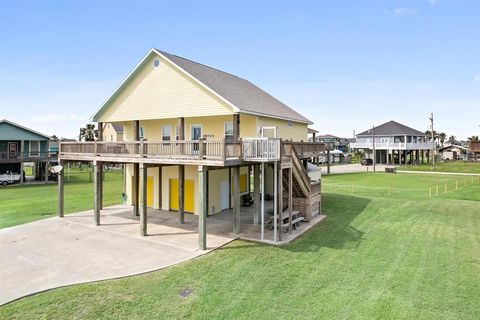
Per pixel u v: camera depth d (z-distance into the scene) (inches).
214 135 665.6
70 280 330.6
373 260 385.4
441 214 633.0
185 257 397.1
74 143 601.9
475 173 1505.9
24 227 546.3
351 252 413.7
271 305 279.4
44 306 278.5
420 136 2172.7
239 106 553.6
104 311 270.4
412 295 297.1
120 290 307.9
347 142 3412.9
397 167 1909.4
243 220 603.8
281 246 438.3
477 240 464.1
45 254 410.6
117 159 534.9
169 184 705.6
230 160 433.4
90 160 574.9
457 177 1342.3
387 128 2193.7
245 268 360.8
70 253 414.3
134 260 387.9
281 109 784.3
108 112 713.6
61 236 493.0
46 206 749.9
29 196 911.0
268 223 570.3
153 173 727.1
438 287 313.4
